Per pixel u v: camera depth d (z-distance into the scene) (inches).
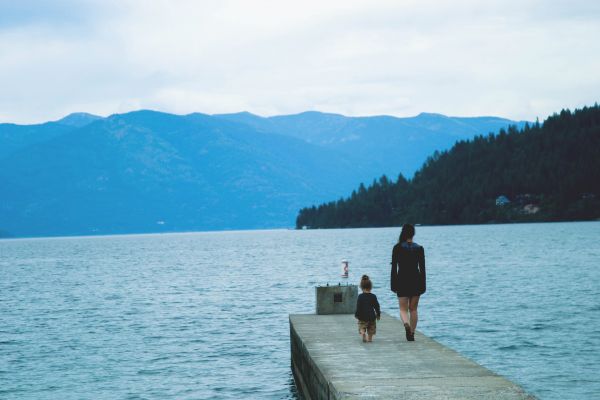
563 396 865.5
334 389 506.9
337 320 903.7
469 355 1098.7
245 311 1727.4
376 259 3983.8
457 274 2655.0
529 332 1280.8
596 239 5349.4
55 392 947.3
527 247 4557.1
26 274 3754.9
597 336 1224.8
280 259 4387.3
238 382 967.6
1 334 1472.7
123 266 4252.0
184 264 4205.2
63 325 1595.7
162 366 1083.3
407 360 613.3
